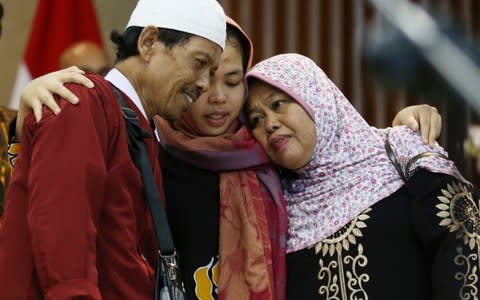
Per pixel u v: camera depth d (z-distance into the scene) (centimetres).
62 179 524
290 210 710
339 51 1433
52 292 512
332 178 704
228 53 688
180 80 612
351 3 1433
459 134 317
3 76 1446
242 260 676
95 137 545
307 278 680
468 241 657
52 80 564
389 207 680
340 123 716
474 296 645
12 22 1453
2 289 542
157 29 610
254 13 1453
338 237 679
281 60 722
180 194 702
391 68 252
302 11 1446
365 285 663
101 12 1488
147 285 582
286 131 698
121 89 609
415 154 692
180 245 693
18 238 550
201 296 678
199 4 620
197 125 698
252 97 716
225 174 703
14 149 602
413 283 667
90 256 525
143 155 593
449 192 668
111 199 566
